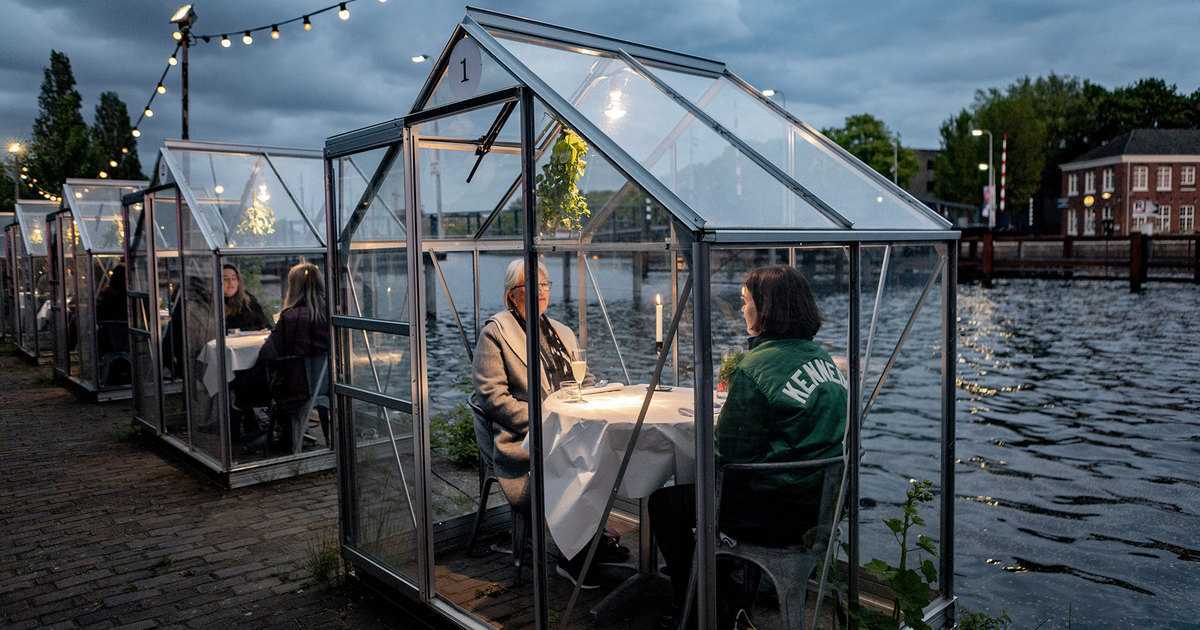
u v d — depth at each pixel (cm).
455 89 386
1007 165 6994
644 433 346
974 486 803
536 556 353
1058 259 3416
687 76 428
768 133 406
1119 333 1956
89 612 448
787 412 321
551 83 350
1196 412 1134
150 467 742
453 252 539
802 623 339
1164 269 3453
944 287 388
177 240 722
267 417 686
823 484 335
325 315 706
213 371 672
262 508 617
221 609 447
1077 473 845
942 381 389
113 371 1074
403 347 411
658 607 397
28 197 3906
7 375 1330
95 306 1052
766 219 317
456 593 431
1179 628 505
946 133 7656
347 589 467
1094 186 6594
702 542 293
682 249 292
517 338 461
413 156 404
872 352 357
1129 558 616
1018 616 519
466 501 507
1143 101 7656
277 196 719
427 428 409
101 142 5719
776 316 321
